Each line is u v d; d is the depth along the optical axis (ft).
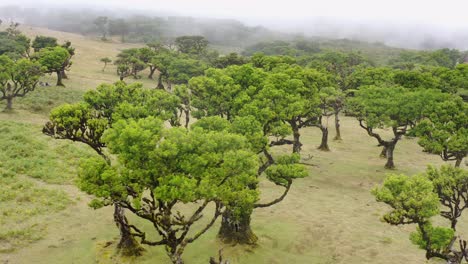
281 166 79.61
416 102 137.80
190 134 61.52
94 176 59.16
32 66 187.52
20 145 134.41
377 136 151.74
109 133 60.90
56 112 74.18
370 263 82.48
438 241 64.80
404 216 67.82
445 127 125.59
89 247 82.07
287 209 109.60
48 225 89.66
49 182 112.27
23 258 76.54
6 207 94.17
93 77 315.37
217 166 63.67
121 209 77.82
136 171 58.03
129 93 89.30
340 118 263.70
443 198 77.05
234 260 80.84
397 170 152.46
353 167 154.40
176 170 60.08
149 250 82.17
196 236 67.00
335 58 312.29
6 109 182.91
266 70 195.62
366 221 104.22
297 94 121.39
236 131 84.02
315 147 181.47
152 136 58.29
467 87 193.06
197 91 111.55
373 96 151.12
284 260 82.48
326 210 110.52
